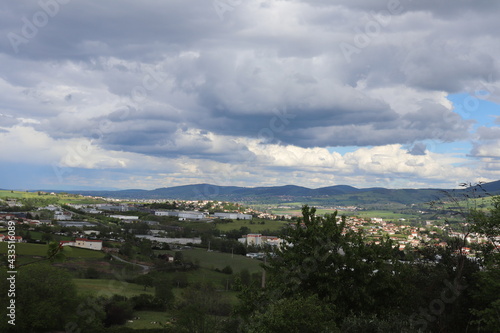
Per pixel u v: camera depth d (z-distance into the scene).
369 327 20.66
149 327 56.34
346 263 25.56
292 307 19.27
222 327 47.28
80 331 52.00
